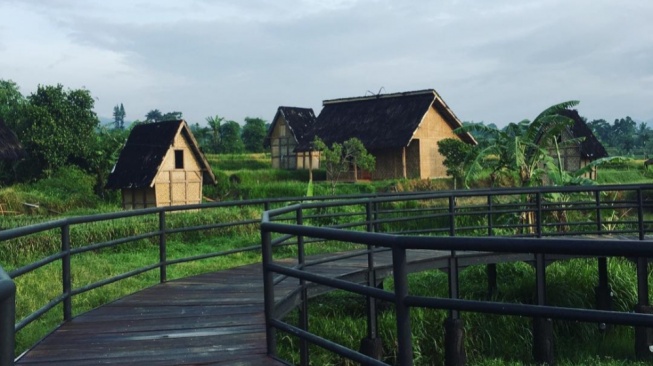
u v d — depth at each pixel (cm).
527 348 1132
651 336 1066
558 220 1853
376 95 4338
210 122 6656
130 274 773
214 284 853
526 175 2088
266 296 505
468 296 1349
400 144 3891
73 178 3656
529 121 2177
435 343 1115
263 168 5178
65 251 642
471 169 2077
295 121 4988
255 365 489
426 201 2300
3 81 4541
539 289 1138
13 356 214
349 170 4128
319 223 2045
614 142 9288
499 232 1703
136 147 3619
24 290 1107
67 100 4019
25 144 3766
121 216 751
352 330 1138
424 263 1070
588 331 1208
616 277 1310
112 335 591
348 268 998
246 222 970
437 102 4100
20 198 2986
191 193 3516
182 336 582
